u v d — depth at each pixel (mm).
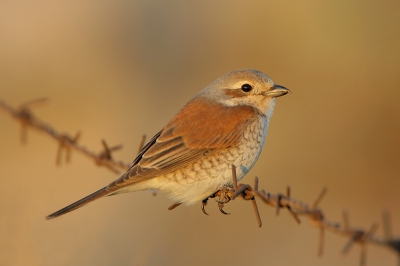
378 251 10508
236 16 18062
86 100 15656
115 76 16922
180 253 10227
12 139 13805
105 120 14766
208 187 7434
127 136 14094
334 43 16062
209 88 8062
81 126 14438
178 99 16000
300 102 15320
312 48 16344
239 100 7891
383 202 12477
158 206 11133
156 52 18109
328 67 16062
